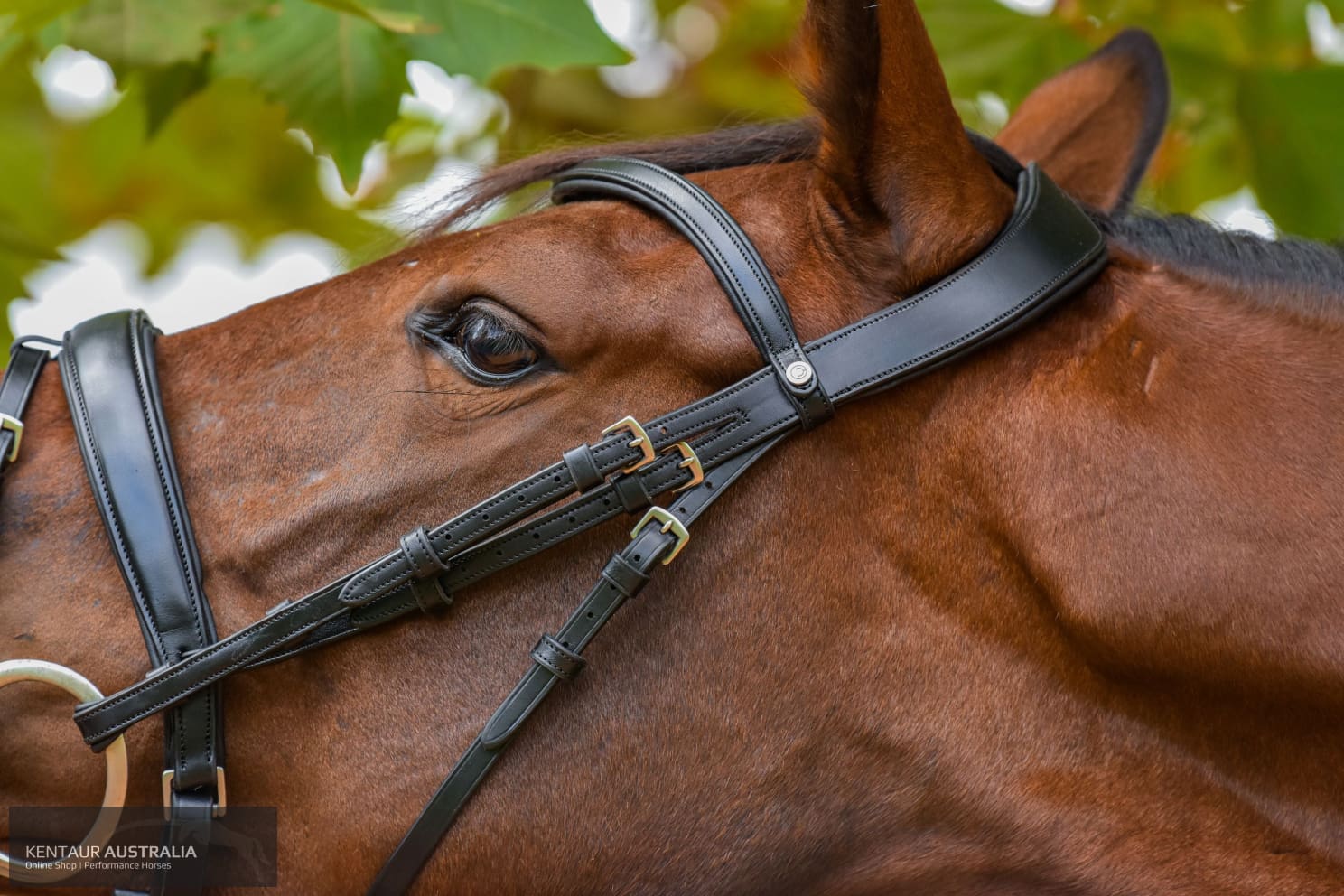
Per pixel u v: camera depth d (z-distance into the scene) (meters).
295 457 2.34
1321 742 2.28
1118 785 2.31
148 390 2.38
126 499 2.30
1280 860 2.30
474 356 2.32
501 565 2.29
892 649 2.32
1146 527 2.23
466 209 2.74
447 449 2.31
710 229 2.33
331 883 2.37
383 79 3.53
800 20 2.33
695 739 2.34
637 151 2.66
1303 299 2.37
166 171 5.15
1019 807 2.32
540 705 2.34
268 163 5.15
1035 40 4.21
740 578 2.33
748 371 2.29
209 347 2.48
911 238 2.28
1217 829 2.31
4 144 4.88
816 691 2.33
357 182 3.63
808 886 2.41
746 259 2.30
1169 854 2.30
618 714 2.35
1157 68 3.09
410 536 2.26
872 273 2.32
